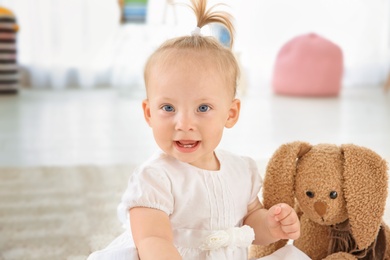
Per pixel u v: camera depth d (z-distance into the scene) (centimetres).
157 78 81
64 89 363
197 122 80
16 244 120
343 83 398
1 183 158
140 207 81
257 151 193
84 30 370
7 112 271
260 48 380
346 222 91
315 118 260
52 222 132
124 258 79
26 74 371
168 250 75
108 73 385
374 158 88
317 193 87
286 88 340
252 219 91
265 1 375
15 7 356
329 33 390
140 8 338
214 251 83
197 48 82
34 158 185
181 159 82
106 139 215
